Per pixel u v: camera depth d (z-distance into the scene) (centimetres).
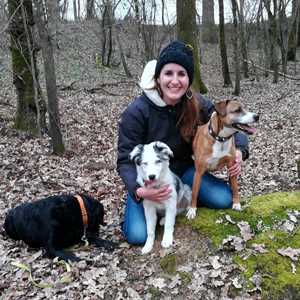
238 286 358
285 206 424
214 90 1864
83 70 2102
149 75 414
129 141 419
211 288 362
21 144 951
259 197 452
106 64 2283
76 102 1459
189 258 386
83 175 744
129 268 394
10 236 482
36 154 880
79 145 955
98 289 372
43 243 444
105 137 1032
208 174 460
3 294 380
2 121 1136
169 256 391
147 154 378
